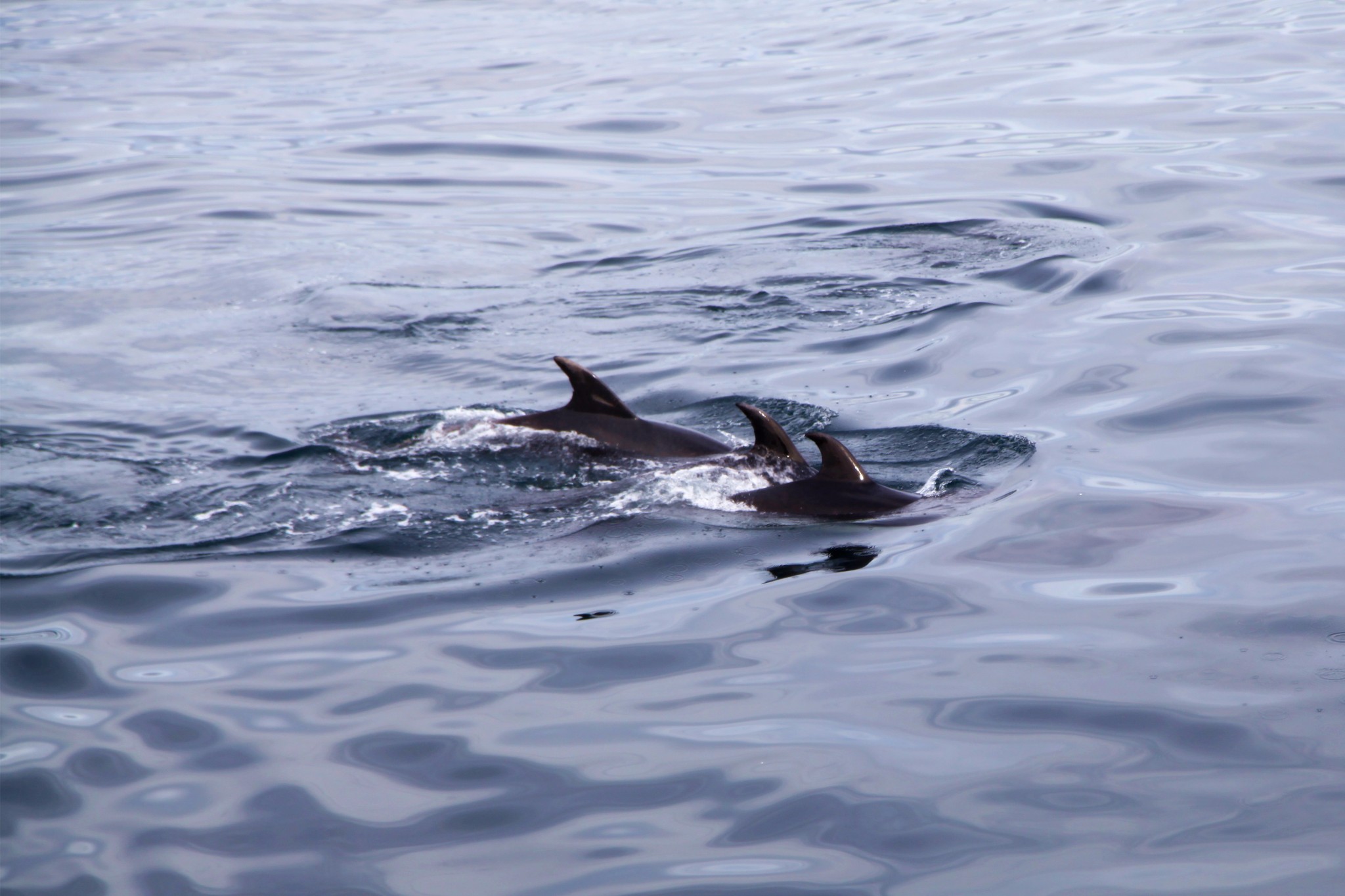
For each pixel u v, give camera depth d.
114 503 17.62
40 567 15.57
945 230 30.94
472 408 21.62
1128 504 16.23
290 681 12.77
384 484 18.12
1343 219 28.73
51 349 25.44
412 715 12.09
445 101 48.59
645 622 13.81
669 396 22.14
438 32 64.62
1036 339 23.39
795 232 31.86
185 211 36.12
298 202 36.78
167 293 29.23
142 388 23.11
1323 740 10.88
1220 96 40.56
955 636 13.17
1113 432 18.78
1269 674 12.00
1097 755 10.95
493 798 10.77
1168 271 26.47
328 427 20.69
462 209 35.62
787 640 13.29
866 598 14.12
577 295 28.14
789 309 26.44
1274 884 9.20
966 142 38.69
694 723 11.77
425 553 15.91
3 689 12.73
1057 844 9.84
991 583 14.31
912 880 9.54
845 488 16.77
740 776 10.95
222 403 22.28
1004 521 15.96
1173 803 10.23
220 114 47.84
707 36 58.84
